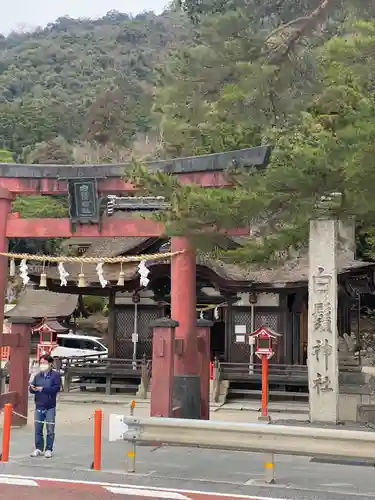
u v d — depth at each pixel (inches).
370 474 327.0
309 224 440.1
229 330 887.7
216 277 853.2
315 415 434.6
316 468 342.6
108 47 4485.7
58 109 3265.3
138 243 923.4
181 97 469.1
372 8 411.2
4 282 521.3
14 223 522.0
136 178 398.9
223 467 343.9
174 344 447.5
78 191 502.9
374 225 487.5
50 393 382.3
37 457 374.3
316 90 415.5
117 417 321.7
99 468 335.3
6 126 3181.6
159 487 291.7
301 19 436.5
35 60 4279.0
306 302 952.3
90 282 908.0
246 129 446.3
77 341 1318.9
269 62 429.1
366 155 299.3
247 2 452.8
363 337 1168.2
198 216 380.5
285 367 816.3
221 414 674.8
